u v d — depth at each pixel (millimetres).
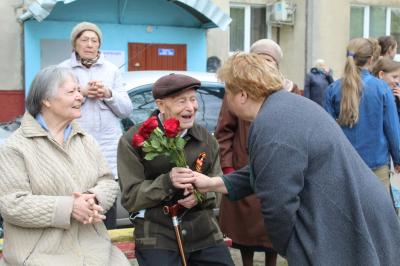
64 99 2727
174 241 2865
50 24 7805
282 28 10586
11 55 7945
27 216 2570
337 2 10258
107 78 4289
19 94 7996
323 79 7848
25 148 2662
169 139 2646
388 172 4395
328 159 2361
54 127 2789
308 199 2371
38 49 7785
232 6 10125
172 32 8586
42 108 2771
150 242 2852
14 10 7914
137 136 2666
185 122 2871
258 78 2484
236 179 2797
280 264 4750
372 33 10930
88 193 2752
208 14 7789
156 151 2643
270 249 3836
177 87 2812
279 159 2316
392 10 11062
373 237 2424
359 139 4289
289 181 2309
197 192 2783
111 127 4203
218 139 3871
